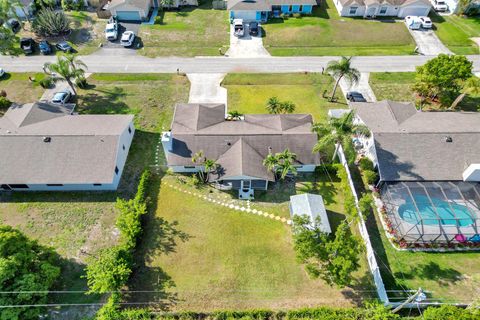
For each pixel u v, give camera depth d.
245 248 35.19
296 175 42.06
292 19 70.31
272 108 47.78
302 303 31.19
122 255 31.78
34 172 38.19
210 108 46.72
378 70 58.31
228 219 37.69
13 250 29.98
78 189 40.00
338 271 29.30
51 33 63.28
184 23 69.00
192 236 36.12
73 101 51.41
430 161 39.34
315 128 39.38
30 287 28.98
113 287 29.44
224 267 33.69
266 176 39.19
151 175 41.88
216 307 30.92
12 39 56.94
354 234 36.19
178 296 31.59
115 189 40.28
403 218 36.47
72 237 35.91
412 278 32.69
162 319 29.64
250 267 33.72
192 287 32.22
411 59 60.69
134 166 42.94
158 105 51.25
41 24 62.31
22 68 57.34
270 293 31.89
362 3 70.12
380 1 69.62
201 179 41.44
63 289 31.97
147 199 39.28
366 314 28.94
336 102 52.34
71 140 40.06
